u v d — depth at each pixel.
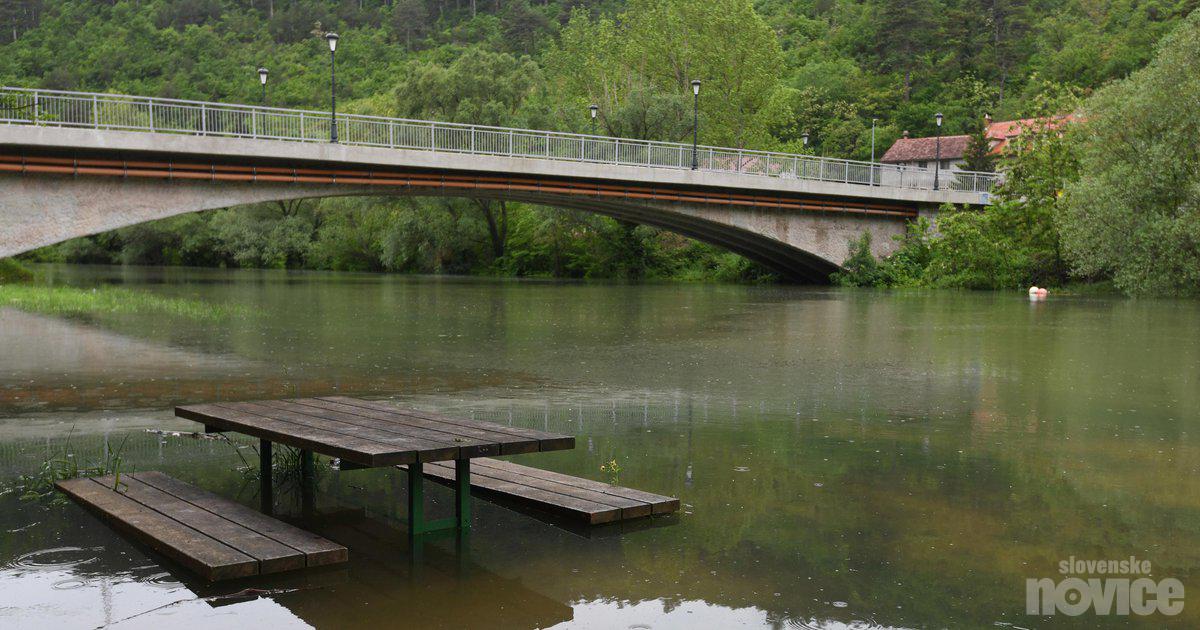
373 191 36.62
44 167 29.12
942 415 9.38
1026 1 131.88
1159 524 5.42
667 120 62.78
